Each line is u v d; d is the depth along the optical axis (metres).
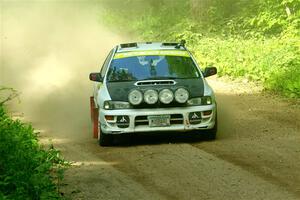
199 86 35.50
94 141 37.19
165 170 29.03
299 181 26.36
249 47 63.84
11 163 25.66
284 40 61.62
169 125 34.25
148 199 24.77
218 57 63.94
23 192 23.78
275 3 69.00
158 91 34.12
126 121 34.22
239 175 27.55
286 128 37.69
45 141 37.41
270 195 24.55
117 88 35.44
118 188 26.44
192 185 26.39
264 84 52.78
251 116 42.25
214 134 35.25
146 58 37.91
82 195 25.50
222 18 81.56
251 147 33.00
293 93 48.16
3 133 28.45
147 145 34.81
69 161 31.69
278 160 29.97
